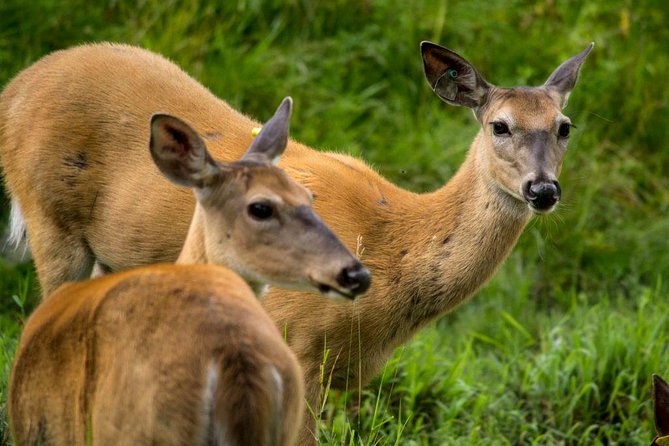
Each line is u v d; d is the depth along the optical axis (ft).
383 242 33.37
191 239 26.27
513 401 39.45
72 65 36.11
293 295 31.83
